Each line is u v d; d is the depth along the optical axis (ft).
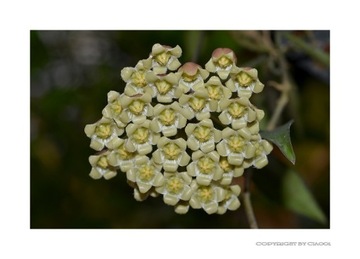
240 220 1.29
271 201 0.93
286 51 1.04
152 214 1.33
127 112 0.74
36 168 1.29
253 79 0.74
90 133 0.76
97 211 1.31
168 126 0.74
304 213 0.92
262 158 0.76
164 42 1.25
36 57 1.27
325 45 1.05
